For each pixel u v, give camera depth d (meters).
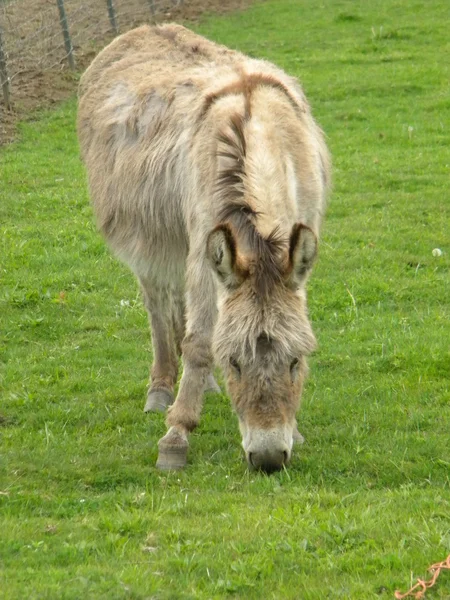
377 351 18.45
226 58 16.67
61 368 18.33
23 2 52.25
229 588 10.06
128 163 15.95
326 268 23.31
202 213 13.30
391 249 24.56
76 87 41.25
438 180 29.98
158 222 15.41
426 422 15.19
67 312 21.36
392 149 33.56
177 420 14.01
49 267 24.03
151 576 10.25
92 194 17.41
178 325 16.50
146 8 55.72
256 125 13.18
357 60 45.50
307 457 13.94
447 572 10.17
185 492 12.94
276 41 50.06
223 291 11.87
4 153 33.78
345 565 10.47
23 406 16.64
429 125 35.94
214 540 11.24
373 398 16.36
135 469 13.83
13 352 19.28
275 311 11.45
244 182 12.54
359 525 11.36
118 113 16.66
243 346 11.41
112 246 16.97
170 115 15.33
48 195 29.50
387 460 13.76
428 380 16.97
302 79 42.59
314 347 11.73
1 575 10.27
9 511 12.19
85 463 14.01
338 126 36.53
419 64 44.41
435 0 58.06
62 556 10.84
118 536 11.29
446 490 12.70
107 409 16.42
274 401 11.57
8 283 22.83
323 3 59.59
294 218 12.91
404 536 11.04
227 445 14.81
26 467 13.76
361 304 21.20
